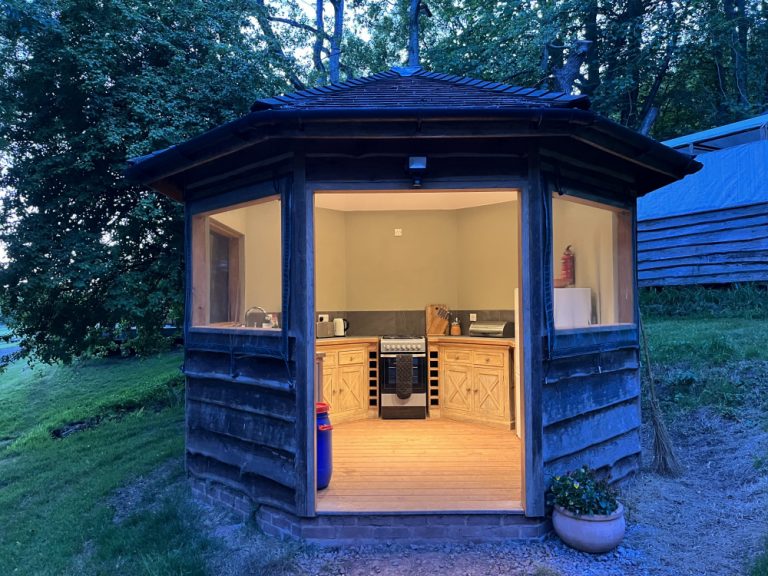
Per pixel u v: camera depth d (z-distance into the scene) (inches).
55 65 253.3
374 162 122.6
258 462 132.2
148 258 289.6
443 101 124.7
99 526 143.0
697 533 122.9
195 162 131.4
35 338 304.0
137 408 319.0
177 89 268.2
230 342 139.3
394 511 122.0
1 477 210.2
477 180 121.8
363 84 155.8
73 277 252.1
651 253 371.9
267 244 133.3
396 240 241.4
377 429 204.4
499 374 204.4
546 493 123.0
